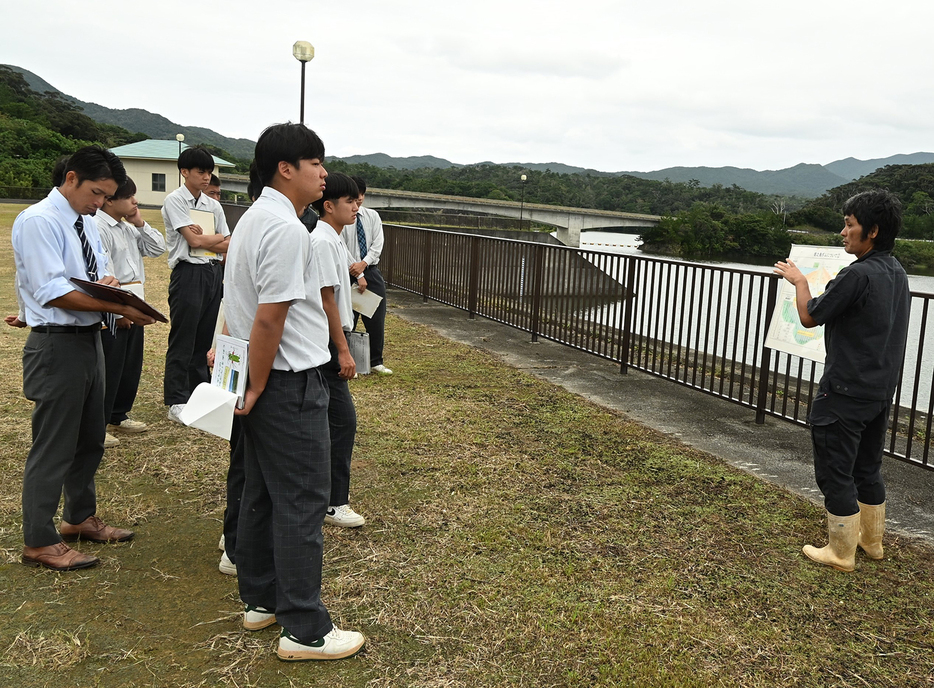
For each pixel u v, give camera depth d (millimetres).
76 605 2564
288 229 2070
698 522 3461
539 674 2264
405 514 3426
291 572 2229
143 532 3180
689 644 2457
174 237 4551
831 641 2520
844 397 2912
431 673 2248
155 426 4594
